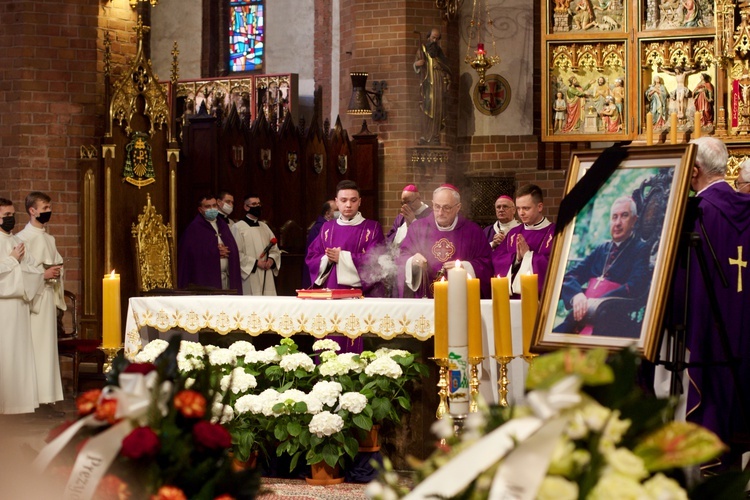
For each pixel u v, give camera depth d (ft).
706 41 41.86
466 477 6.41
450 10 58.13
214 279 43.27
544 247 29.09
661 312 14.98
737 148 40.60
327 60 71.61
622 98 43.52
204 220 43.55
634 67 42.83
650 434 7.07
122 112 40.34
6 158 41.42
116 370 9.83
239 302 23.44
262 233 47.98
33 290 33.35
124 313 40.14
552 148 58.18
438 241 26.78
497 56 55.77
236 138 50.21
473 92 58.75
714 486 7.62
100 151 40.29
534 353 15.83
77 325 40.65
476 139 58.65
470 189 58.08
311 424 21.40
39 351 34.30
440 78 56.75
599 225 16.08
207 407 9.16
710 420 17.31
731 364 16.56
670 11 42.45
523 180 57.57
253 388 22.97
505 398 19.66
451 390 16.33
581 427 6.69
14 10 41.42
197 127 48.34
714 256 16.47
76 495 7.80
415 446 22.88
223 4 76.07
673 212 15.46
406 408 22.36
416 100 57.36
